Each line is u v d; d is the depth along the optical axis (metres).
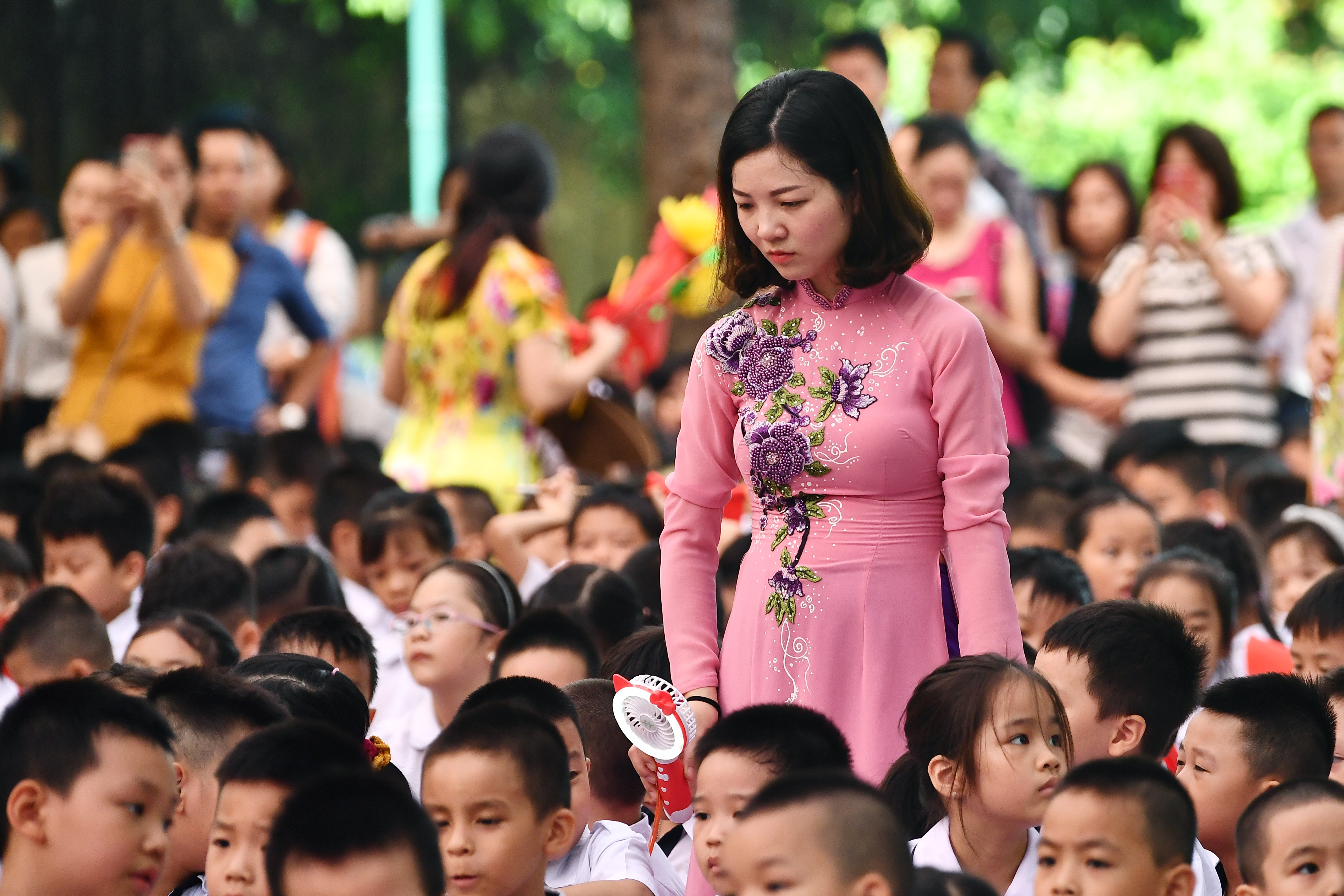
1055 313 15.64
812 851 5.00
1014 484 11.77
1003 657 6.33
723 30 20.34
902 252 6.50
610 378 13.57
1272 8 34.47
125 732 5.94
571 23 31.14
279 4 29.86
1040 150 32.78
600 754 7.62
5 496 12.26
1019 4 30.83
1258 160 32.41
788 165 6.29
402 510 10.65
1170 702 7.07
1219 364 14.63
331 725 6.54
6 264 16.12
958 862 6.33
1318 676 8.16
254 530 11.66
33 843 5.88
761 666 6.74
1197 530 10.64
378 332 25.53
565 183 37.59
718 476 6.93
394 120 30.91
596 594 9.26
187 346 14.55
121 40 28.09
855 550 6.63
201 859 6.79
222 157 15.34
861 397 6.57
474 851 6.15
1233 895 6.69
